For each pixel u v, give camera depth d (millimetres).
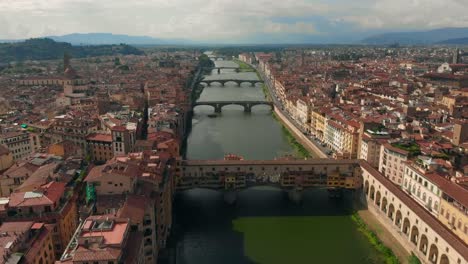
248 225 198125
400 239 179125
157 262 158000
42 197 148125
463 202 154500
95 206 144250
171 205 198000
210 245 179500
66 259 108938
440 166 195625
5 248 115875
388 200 193375
